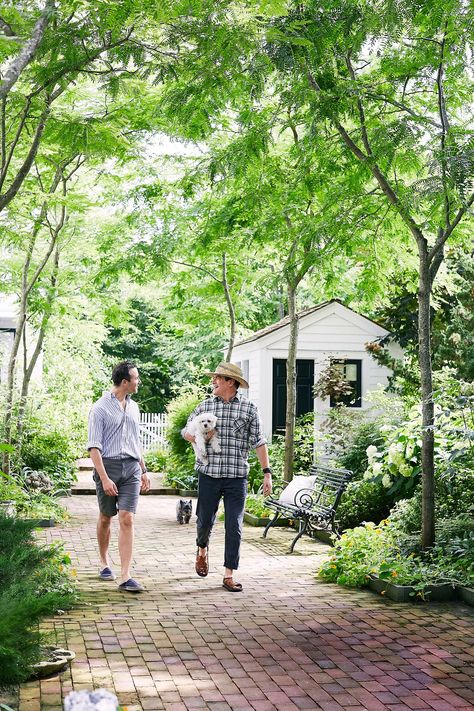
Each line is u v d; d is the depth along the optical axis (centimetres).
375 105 810
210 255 1459
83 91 1069
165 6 608
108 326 3394
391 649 552
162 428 2442
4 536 508
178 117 760
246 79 650
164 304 1806
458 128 684
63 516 1187
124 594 704
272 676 491
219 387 775
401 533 836
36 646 414
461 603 691
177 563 867
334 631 596
